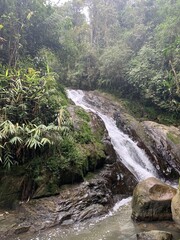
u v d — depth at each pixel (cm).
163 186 580
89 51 1692
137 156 957
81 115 897
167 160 977
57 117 693
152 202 549
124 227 519
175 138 1025
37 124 658
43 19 1163
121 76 1480
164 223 533
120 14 2038
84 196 616
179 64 1162
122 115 1197
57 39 1300
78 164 676
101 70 1556
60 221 535
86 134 796
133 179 780
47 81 751
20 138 586
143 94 1327
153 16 1683
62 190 628
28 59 1015
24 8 1030
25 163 636
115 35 1869
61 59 1462
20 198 596
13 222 516
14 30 950
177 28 1231
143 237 445
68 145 699
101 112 1241
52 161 646
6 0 953
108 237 476
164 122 1241
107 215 587
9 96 657
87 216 564
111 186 716
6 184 590
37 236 485
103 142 833
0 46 913
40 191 606
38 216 544
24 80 712
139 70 1304
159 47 1304
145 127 1120
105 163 779
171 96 1190
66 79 1638
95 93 1523
